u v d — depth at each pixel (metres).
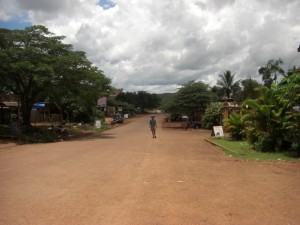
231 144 19.83
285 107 15.68
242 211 6.46
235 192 7.91
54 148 17.86
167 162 12.57
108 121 52.16
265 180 9.29
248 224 5.75
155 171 10.56
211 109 37.66
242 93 46.53
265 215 6.24
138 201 7.05
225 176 9.84
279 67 36.75
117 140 23.56
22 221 5.82
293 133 14.90
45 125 38.56
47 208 6.55
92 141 22.80
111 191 7.90
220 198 7.36
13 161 12.80
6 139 22.83
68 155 14.65
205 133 32.00
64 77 26.11
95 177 9.56
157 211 6.38
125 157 13.96
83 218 5.96
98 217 6.02
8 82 25.75
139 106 109.38
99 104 65.06
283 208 6.68
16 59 23.75
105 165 11.76
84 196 7.43
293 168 11.32
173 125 43.84
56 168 11.09
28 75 24.70
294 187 8.46
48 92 28.61
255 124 16.84
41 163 12.24
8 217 6.04
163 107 44.47
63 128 27.77
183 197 7.41
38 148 17.97
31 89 27.66
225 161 13.01
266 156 14.52
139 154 15.08
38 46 25.55
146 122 57.19
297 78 14.88
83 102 32.44
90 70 27.67
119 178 9.43
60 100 32.03
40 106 42.09
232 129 22.42
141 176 9.73
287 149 16.11
